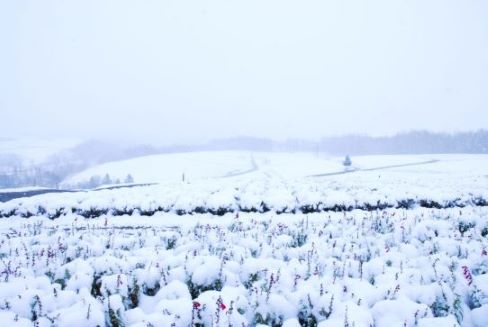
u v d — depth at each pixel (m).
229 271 4.52
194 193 13.67
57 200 12.95
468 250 5.50
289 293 3.85
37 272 5.10
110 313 3.47
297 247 6.07
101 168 142.00
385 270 4.67
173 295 3.94
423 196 12.75
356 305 3.47
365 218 8.91
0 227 10.97
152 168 124.69
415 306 3.42
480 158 90.81
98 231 9.47
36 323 3.26
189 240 6.65
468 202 12.96
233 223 8.94
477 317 3.59
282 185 15.77
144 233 8.54
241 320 3.33
